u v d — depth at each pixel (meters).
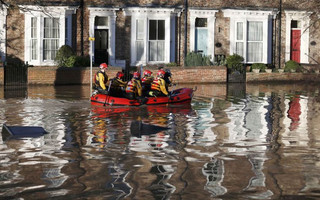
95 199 10.91
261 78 36.88
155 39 37.69
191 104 25.11
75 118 20.66
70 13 36.34
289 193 11.31
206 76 35.97
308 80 36.44
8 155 14.52
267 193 11.30
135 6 37.12
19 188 11.57
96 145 15.79
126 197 11.03
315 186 11.77
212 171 12.91
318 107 24.19
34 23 35.72
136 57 37.50
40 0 34.62
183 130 18.20
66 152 14.88
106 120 20.23
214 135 17.33
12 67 33.34
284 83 36.12
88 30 36.84
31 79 33.16
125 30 37.41
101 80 24.14
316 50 40.47
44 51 35.88
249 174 12.68
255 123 19.77
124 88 24.88
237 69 37.19
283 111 22.91
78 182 12.02
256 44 39.56
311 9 35.47
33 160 13.96
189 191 11.41
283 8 40.03
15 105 24.00
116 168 13.16
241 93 29.94
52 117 20.83
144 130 18.08
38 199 10.89
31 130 17.69
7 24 35.44
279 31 40.06
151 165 13.45
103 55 37.62
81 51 36.81
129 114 21.81
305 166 13.42
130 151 15.01
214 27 38.81
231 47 39.19
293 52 40.69
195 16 38.38
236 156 14.41
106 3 37.06
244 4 39.34
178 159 14.06
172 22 38.09
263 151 15.05
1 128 18.48
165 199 10.91
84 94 28.31
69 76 33.69
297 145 15.87
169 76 25.69
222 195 11.16
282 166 13.40
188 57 37.19
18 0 35.34
